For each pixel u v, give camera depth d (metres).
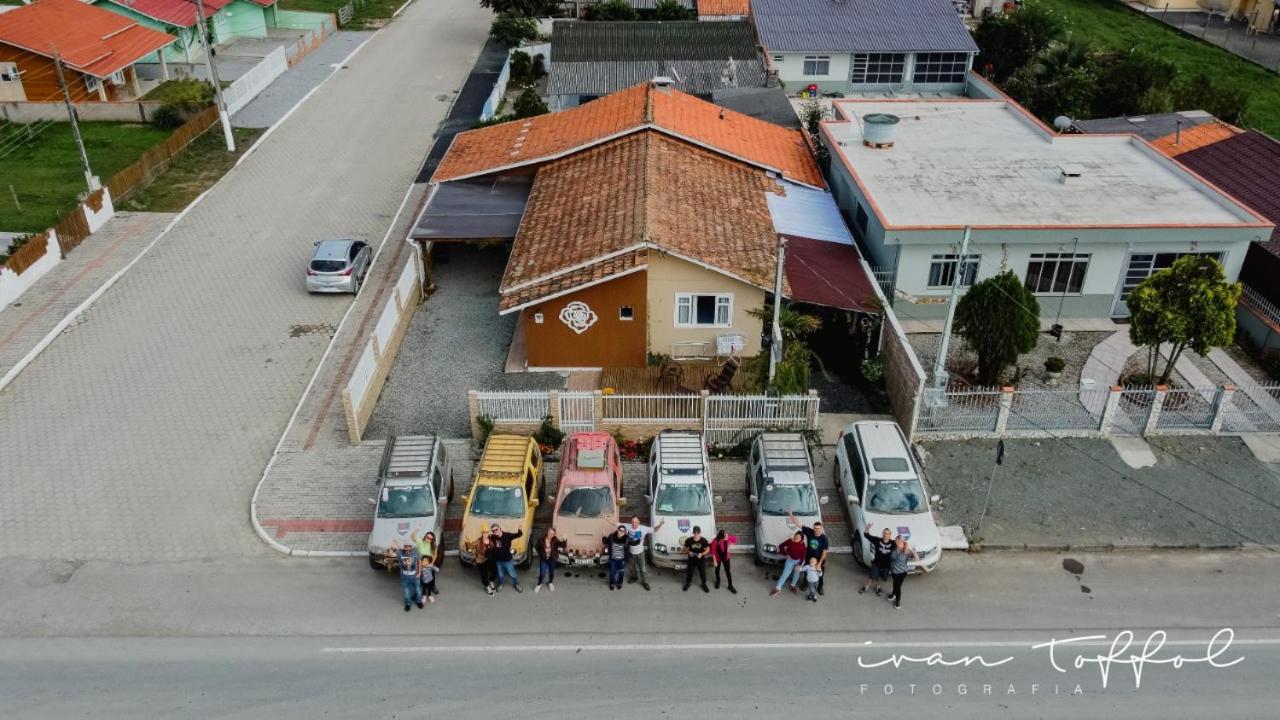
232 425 23.84
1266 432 23.34
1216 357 26.64
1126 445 22.97
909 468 20.03
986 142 33.09
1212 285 22.55
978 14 57.00
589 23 46.09
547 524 20.58
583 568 19.55
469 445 22.97
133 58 43.88
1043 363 26.11
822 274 25.84
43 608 18.25
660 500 19.72
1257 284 28.08
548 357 25.92
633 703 16.23
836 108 36.25
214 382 25.55
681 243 24.53
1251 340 27.11
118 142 40.66
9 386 25.19
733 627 17.97
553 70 43.19
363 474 21.98
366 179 38.34
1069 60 45.19
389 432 23.53
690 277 24.66
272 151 40.94
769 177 31.11
